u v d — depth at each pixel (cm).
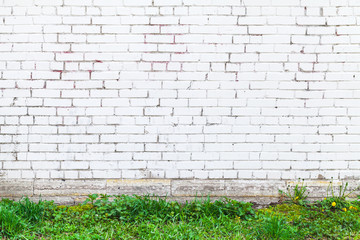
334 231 432
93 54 483
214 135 496
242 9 483
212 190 500
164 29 483
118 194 497
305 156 500
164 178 499
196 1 481
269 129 496
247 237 414
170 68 487
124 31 482
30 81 483
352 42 488
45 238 413
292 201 500
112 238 413
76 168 495
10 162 490
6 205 453
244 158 499
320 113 495
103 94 488
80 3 478
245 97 492
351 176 498
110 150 494
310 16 486
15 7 475
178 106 491
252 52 488
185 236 412
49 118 488
